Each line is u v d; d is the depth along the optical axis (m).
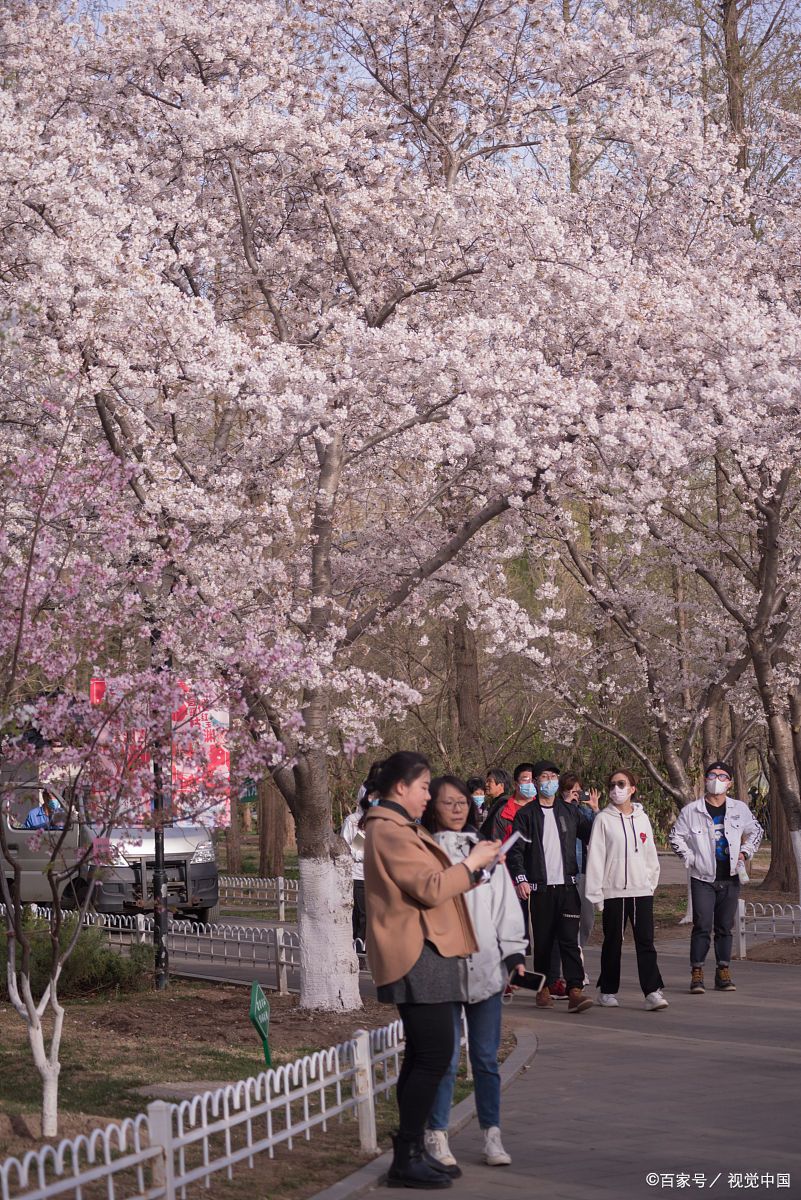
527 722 27.48
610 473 13.49
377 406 12.89
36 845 7.46
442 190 13.75
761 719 22.69
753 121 23.09
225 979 14.60
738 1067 9.38
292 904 24.19
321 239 15.09
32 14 14.80
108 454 8.77
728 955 13.64
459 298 14.80
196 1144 7.24
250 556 12.18
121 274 11.90
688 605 21.28
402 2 15.07
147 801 7.39
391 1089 8.62
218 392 12.30
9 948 7.48
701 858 13.52
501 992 7.09
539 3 15.25
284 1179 6.53
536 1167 6.78
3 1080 8.82
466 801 7.34
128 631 8.59
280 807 32.78
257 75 14.14
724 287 15.43
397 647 26.12
